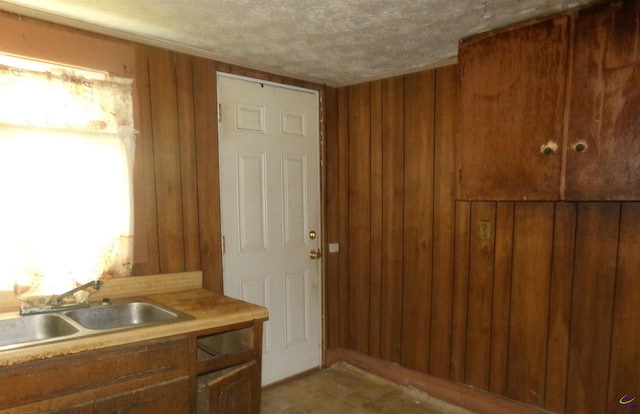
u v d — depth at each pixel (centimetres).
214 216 243
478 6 174
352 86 304
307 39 213
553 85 179
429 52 235
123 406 152
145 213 213
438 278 264
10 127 173
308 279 302
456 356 259
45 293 184
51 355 136
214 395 172
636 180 161
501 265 237
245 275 263
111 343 148
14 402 131
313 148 300
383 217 292
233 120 252
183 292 219
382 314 297
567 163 177
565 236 212
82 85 190
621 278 196
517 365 233
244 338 195
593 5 166
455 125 251
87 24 190
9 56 172
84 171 192
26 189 178
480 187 205
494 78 197
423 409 256
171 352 163
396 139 281
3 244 174
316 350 310
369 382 293
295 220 292
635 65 158
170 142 222
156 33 205
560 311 216
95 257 196
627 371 196
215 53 235
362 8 176
